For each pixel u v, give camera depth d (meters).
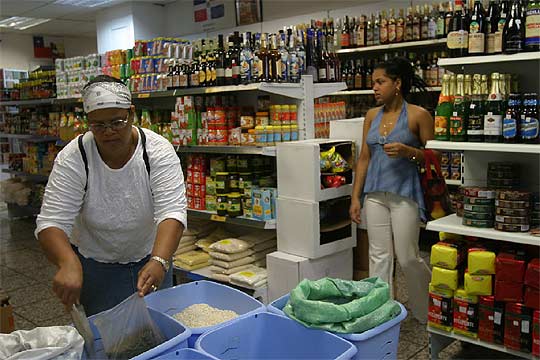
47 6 8.69
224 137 3.81
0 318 2.93
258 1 7.36
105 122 1.79
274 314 1.61
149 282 1.72
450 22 2.77
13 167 7.93
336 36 5.81
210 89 3.71
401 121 3.13
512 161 2.93
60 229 1.91
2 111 8.80
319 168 3.27
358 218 3.37
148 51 4.59
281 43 3.61
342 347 1.44
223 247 3.68
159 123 4.45
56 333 1.46
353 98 5.92
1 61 11.84
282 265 3.35
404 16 5.42
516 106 2.50
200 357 1.40
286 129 3.58
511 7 2.57
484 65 2.96
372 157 3.26
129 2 8.50
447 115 2.75
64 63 6.04
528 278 2.45
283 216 3.44
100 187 2.00
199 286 2.02
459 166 4.78
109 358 1.60
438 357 2.96
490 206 2.64
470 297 2.67
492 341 2.61
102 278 2.23
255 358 1.62
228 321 1.59
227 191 3.75
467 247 2.82
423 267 3.25
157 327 1.66
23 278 4.83
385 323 1.53
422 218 3.14
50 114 6.70
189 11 8.45
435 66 5.08
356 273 3.84
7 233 6.72
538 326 2.43
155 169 2.02
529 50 2.47
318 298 1.65
